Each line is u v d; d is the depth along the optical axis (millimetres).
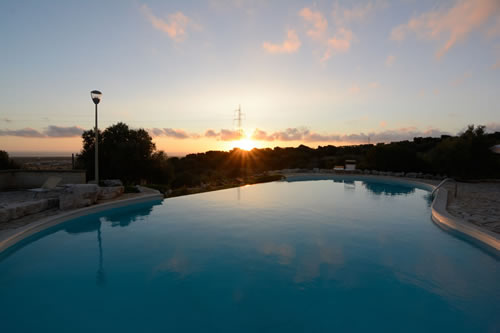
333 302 3834
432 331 3195
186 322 3430
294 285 4316
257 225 7816
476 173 17062
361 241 6367
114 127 18281
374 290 4133
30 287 4281
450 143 17734
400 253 5586
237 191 14953
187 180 21016
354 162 27594
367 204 11039
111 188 10203
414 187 16688
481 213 7594
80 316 3541
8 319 3473
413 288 4184
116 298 3975
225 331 3260
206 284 4375
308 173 24734
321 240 6449
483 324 3303
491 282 4332
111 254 5621
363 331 3221
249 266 5023
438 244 6105
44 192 9898
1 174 10508
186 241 6422
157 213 9289
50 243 6242
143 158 18062
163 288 4262
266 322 3422
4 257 5207
